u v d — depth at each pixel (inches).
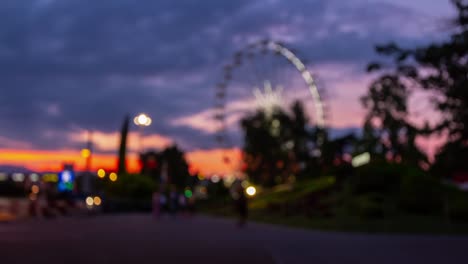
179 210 2118.6
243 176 3494.1
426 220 1286.9
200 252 612.7
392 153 2352.4
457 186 1610.5
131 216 1877.5
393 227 1204.5
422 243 837.8
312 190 2172.7
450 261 571.8
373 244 802.8
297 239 876.0
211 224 1348.4
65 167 1952.5
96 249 611.5
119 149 3860.7
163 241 756.6
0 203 1430.9
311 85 2819.9
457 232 1147.3
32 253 550.0
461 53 253.1
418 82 263.9
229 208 2684.5
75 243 682.2
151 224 1255.5
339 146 2861.7
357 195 1624.0
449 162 281.7
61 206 1582.2
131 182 3095.5
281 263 525.0
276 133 3085.6
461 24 261.1
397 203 1408.7
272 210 1809.8
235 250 647.8
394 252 668.7
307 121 2955.2
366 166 1680.6
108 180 3083.2
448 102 259.8
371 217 1326.3
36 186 2151.8
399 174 1619.1
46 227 1034.1
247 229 1151.6
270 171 3326.8
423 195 1368.1
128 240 755.4
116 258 529.7
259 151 3203.7
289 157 3152.1
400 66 269.3
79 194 2030.0
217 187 5064.0
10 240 703.7
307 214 1518.2
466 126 258.1
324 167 2913.4
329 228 1250.6
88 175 2106.3
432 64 258.8
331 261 555.2
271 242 794.2
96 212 1871.3
